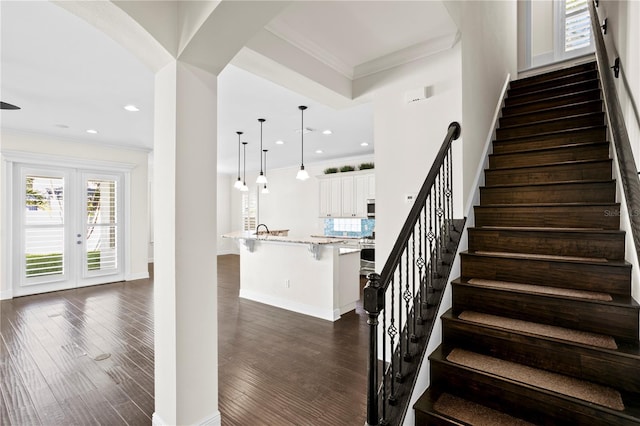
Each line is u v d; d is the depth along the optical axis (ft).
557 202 8.32
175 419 6.07
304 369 9.21
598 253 6.86
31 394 7.98
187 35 5.87
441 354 6.30
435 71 8.86
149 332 12.14
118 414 7.20
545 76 13.35
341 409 7.33
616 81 8.19
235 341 11.31
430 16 7.72
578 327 5.98
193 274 6.33
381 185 9.89
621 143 5.51
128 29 5.74
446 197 8.42
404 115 9.43
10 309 15.08
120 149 20.75
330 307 13.75
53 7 6.89
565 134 9.55
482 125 10.14
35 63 9.43
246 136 18.53
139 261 21.83
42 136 17.63
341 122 15.80
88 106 13.09
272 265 16.06
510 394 5.38
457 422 5.21
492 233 8.09
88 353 10.29
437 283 7.22
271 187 32.09
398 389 5.77
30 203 17.69
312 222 28.45
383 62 9.70
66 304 15.90
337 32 8.38
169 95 6.26
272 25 7.88
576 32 16.98
